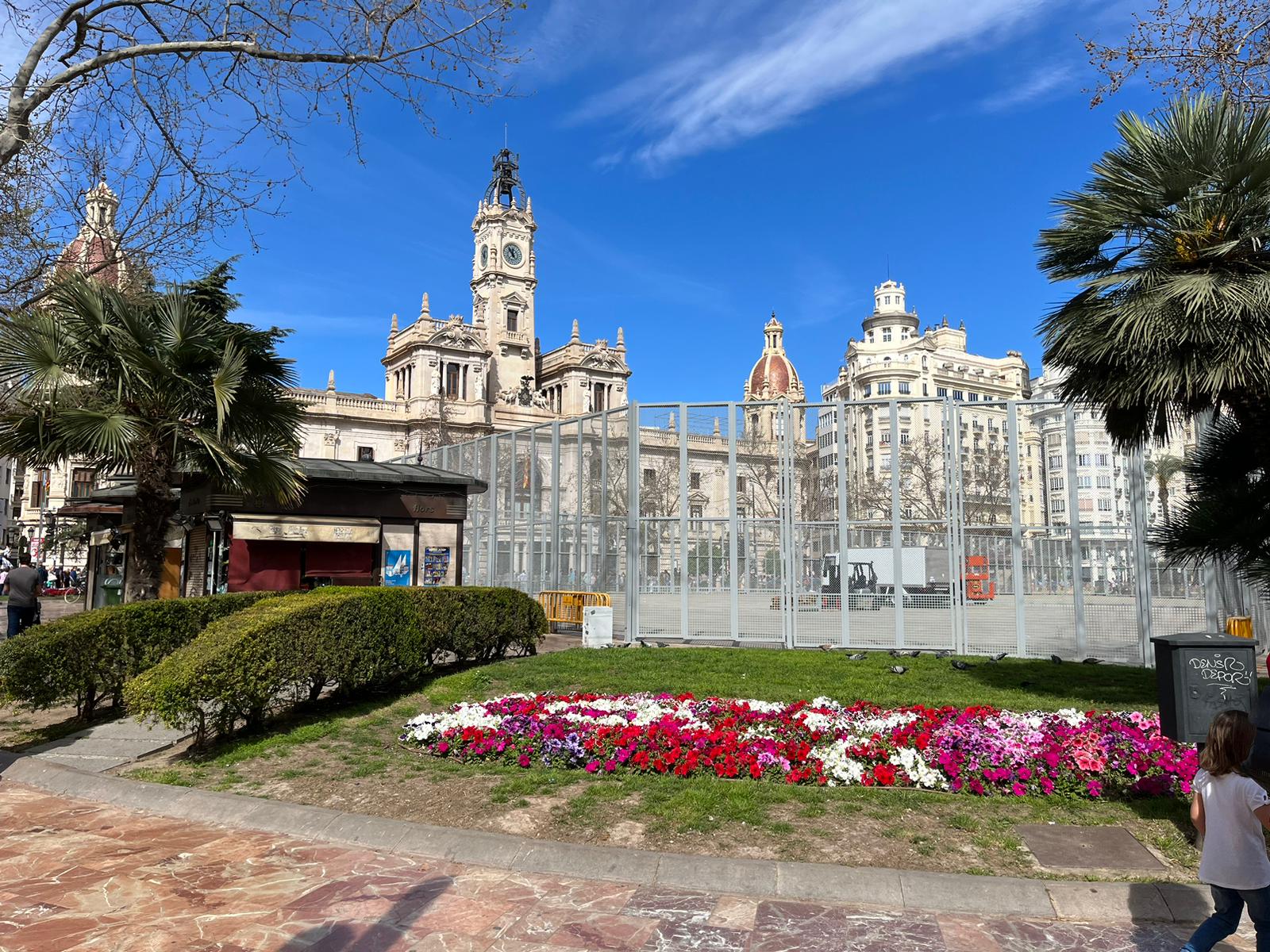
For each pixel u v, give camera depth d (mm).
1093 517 37844
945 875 4867
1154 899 4590
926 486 48531
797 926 4434
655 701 9344
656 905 4715
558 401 98000
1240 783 3604
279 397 13094
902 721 7980
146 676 7645
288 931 4359
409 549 17156
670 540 20266
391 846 5672
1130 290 8117
